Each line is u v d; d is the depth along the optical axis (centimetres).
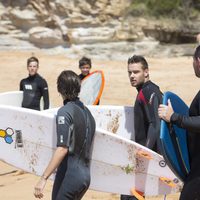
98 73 889
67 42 3494
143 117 660
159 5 3641
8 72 2833
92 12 3534
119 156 606
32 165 629
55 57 3275
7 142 637
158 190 607
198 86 2422
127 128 724
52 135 613
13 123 630
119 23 3566
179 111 535
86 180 549
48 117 612
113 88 2441
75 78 555
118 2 3609
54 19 3516
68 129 533
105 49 3438
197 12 3728
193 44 3519
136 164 606
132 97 2258
